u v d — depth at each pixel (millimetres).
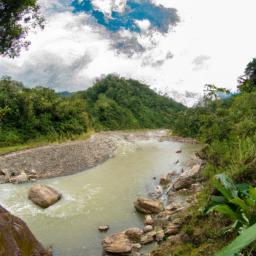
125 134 66938
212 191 7688
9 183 22094
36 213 15445
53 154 32906
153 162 29922
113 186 20766
